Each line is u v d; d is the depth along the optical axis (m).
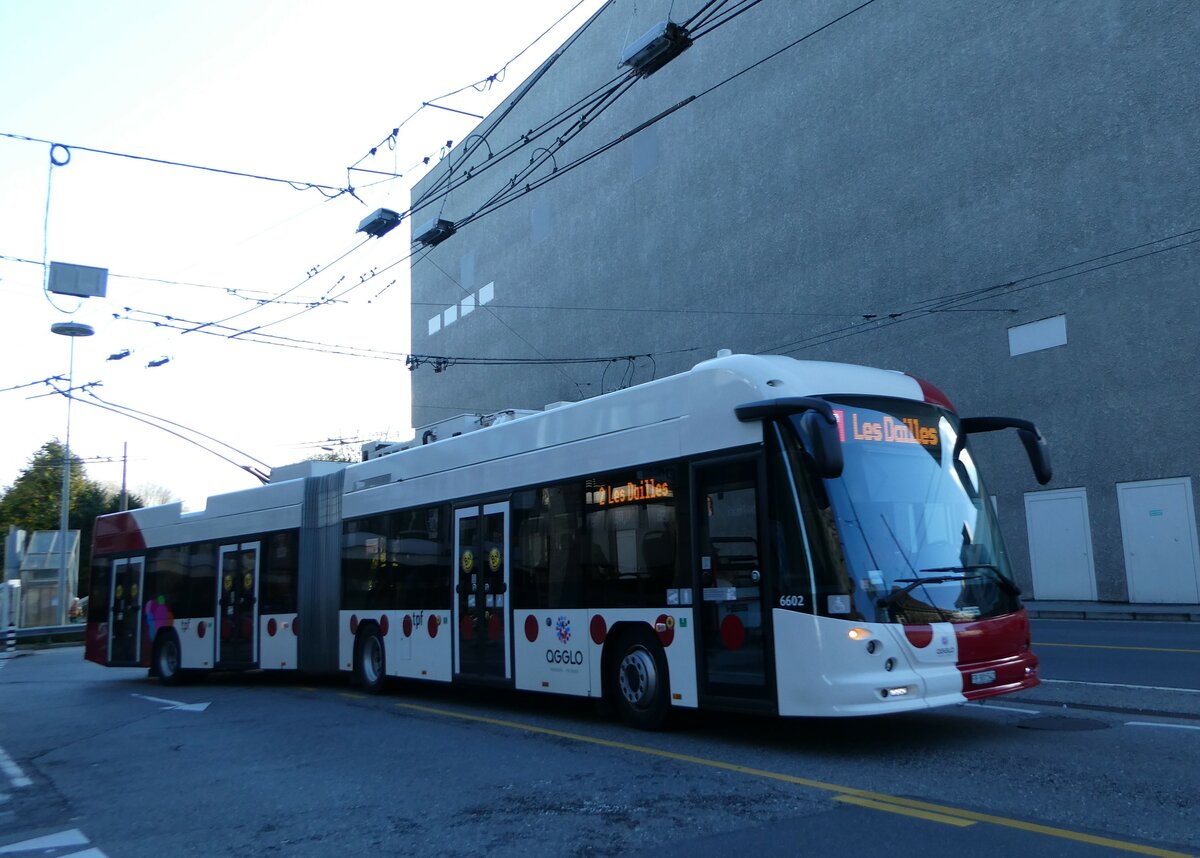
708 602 8.37
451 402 47.03
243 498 16.67
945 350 24.98
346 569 14.27
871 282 26.83
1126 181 21.62
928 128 25.64
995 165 24.09
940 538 7.90
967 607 7.73
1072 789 6.30
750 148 30.77
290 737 10.09
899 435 8.16
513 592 10.83
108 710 13.56
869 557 7.49
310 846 5.96
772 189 29.91
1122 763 6.95
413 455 13.09
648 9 34.31
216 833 6.42
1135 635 16.05
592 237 37.50
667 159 34.00
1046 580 23.06
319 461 16.44
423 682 13.05
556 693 10.09
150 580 18.47
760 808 6.20
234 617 16.36
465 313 46.03
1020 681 7.95
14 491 56.22
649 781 7.11
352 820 6.52
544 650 10.30
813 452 7.10
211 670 16.62
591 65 37.22
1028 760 7.18
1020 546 23.69
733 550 8.16
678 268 33.31
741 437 8.18
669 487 8.91
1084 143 22.38
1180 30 20.72
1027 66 23.50
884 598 7.38
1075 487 22.56
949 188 25.06
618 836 5.75
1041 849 5.12
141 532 18.97
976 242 24.42
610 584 9.48
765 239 30.05
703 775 7.21
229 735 10.50
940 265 25.20
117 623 19.16
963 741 8.02
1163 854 4.95
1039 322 23.19
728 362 8.47
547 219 40.22
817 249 28.38
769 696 7.67
